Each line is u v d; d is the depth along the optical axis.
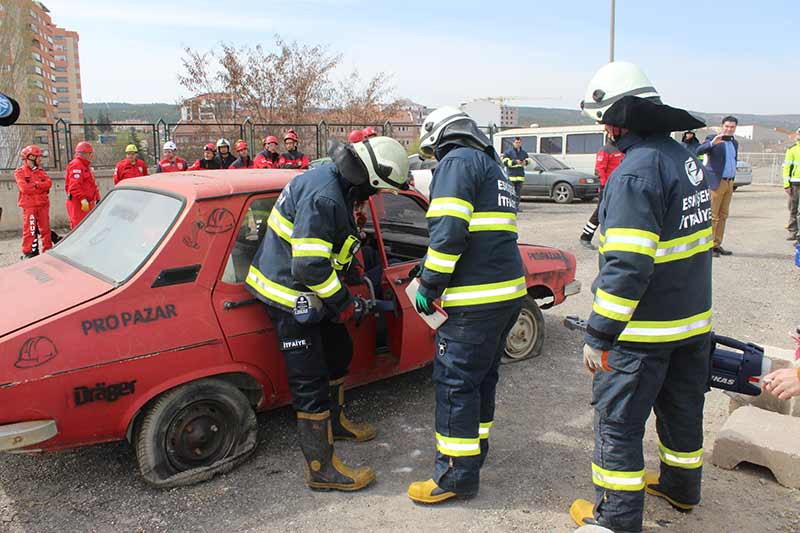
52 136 14.46
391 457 3.85
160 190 3.78
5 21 30.14
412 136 20.27
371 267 4.33
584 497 3.45
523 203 18.45
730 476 3.69
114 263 3.49
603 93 2.82
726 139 9.64
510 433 4.19
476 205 3.10
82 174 10.37
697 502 3.26
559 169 18.55
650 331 2.75
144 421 3.33
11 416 2.93
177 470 3.46
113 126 15.34
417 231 4.79
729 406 4.42
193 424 3.47
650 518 3.26
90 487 3.48
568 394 4.80
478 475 3.33
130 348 3.17
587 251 10.37
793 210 11.36
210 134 17.72
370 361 4.18
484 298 3.11
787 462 3.54
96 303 3.15
